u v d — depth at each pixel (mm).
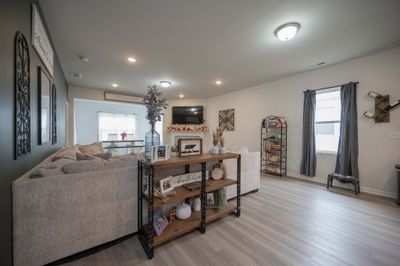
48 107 2354
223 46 2740
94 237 1560
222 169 2324
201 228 1877
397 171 2674
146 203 1854
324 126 3762
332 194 3021
